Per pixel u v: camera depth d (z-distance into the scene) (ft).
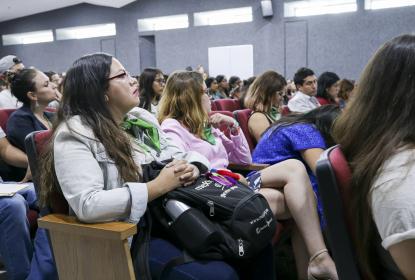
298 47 32.22
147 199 4.06
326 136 5.73
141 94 11.25
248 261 4.54
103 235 3.73
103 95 4.46
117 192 3.99
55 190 4.30
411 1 28.55
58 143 4.14
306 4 31.58
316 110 6.11
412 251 2.18
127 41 38.14
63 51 40.88
